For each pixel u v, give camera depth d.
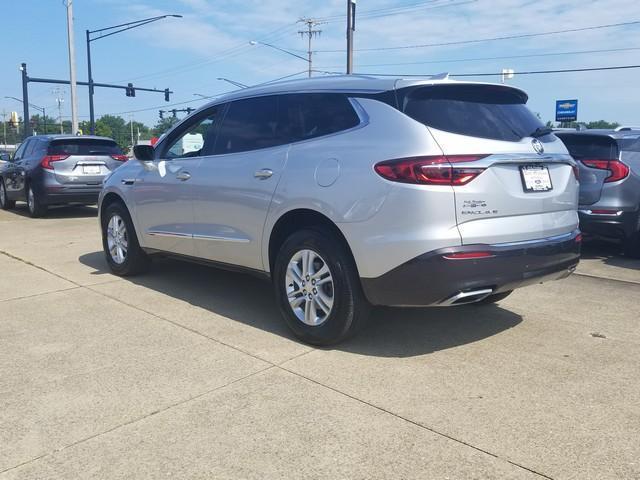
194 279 6.31
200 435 3.01
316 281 4.14
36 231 10.05
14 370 3.83
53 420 3.17
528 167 3.94
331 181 3.94
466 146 3.69
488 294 3.79
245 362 3.95
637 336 4.53
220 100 5.20
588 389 3.54
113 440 2.96
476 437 2.97
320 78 4.49
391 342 4.34
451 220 3.58
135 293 5.72
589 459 2.78
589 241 9.12
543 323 4.84
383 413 3.22
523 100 4.46
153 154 5.76
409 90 3.89
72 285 6.05
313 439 2.96
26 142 13.20
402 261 3.62
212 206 4.95
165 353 4.12
